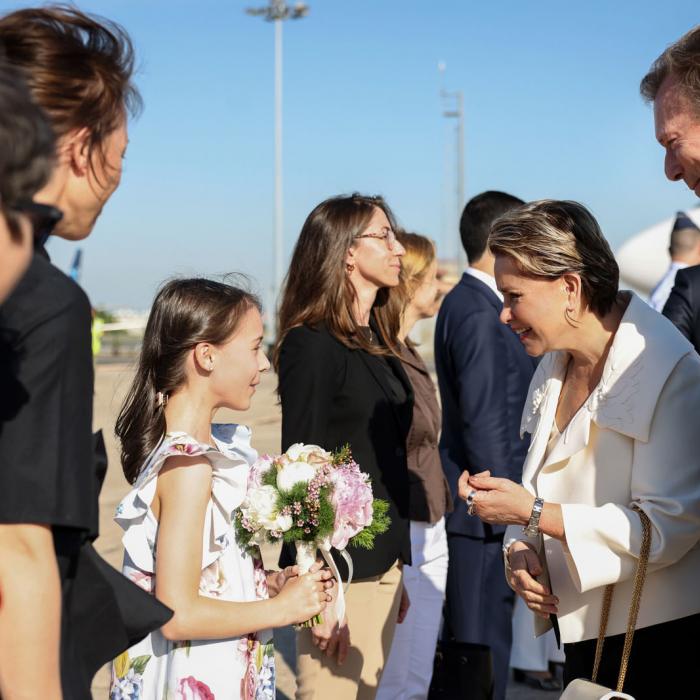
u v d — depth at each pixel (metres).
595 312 2.50
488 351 4.00
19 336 1.35
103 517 8.12
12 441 1.34
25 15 1.58
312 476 2.63
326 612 2.89
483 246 4.16
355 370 3.14
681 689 2.44
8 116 1.04
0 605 1.34
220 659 2.32
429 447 3.99
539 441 2.68
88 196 1.61
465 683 3.57
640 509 2.38
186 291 2.48
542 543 2.69
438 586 4.08
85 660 1.53
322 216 3.21
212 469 2.32
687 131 2.26
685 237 6.00
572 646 2.62
